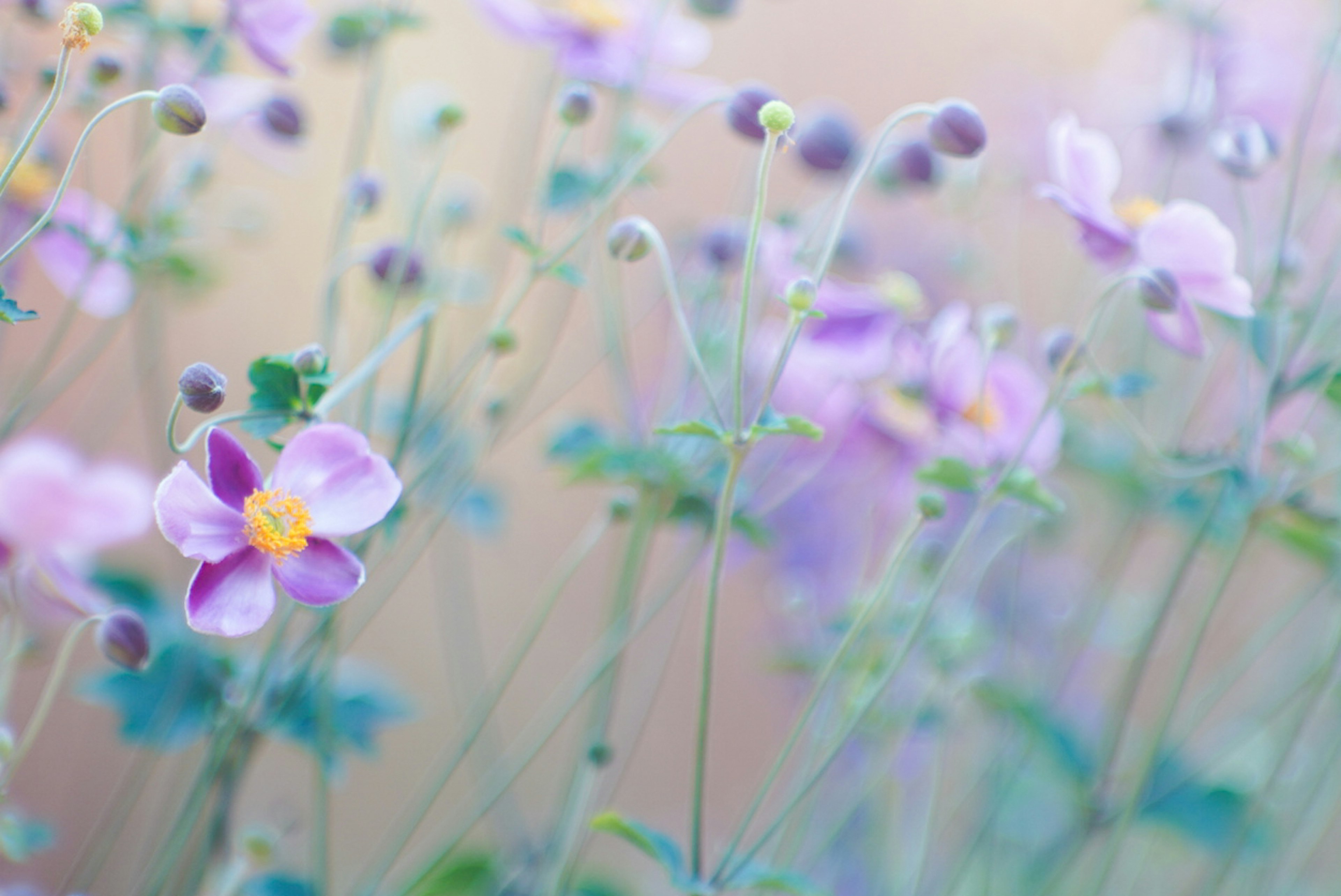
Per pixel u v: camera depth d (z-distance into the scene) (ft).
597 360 3.79
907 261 4.63
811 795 3.66
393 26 3.56
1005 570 4.36
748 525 3.54
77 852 4.55
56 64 3.29
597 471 3.52
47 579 3.10
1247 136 3.47
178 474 2.90
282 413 3.03
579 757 3.60
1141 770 3.47
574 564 3.56
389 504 2.99
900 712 3.72
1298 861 3.95
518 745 4.45
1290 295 3.85
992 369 3.58
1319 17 3.96
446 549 4.75
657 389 3.89
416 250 3.45
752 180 4.19
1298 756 4.23
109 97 3.45
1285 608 4.31
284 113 3.36
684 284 3.83
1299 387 3.47
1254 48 4.01
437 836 4.60
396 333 3.13
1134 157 4.62
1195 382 4.14
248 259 4.63
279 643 3.33
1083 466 3.82
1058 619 4.47
